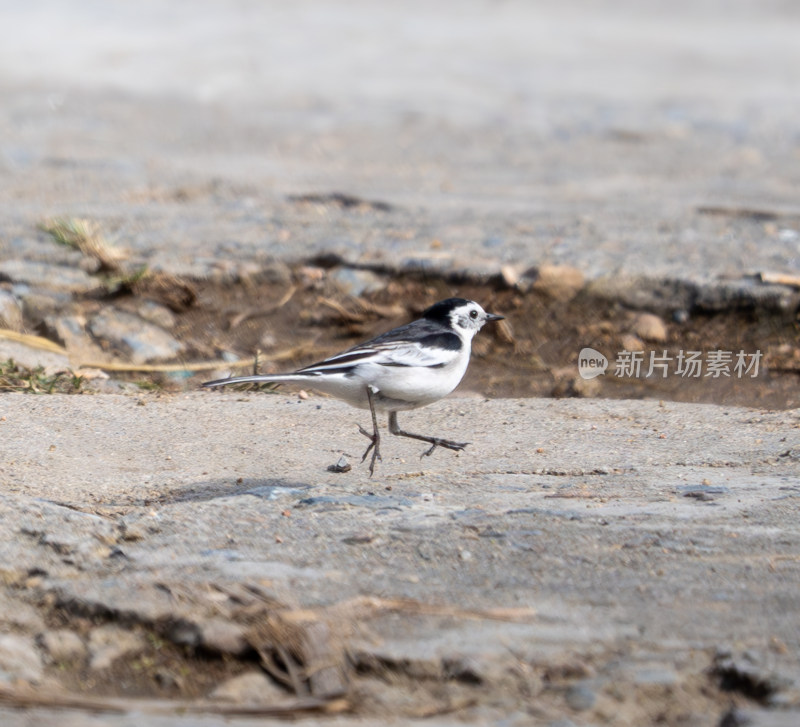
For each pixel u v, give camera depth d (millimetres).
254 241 15719
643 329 13555
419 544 7578
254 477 9281
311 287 14406
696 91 32500
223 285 14336
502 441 10383
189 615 6555
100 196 18500
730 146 25312
